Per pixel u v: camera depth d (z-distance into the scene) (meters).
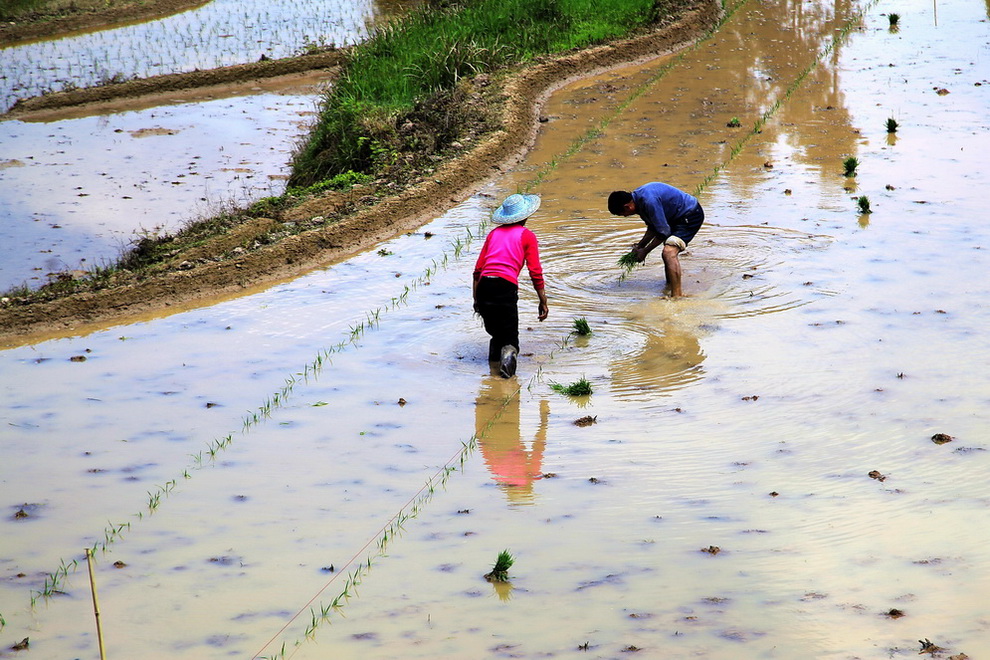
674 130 42.81
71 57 67.69
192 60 66.00
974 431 17.94
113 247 33.91
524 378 21.75
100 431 20.02
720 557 14.64
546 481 17.34
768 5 69.62
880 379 20.25
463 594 14.09
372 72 51.97
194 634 13.44
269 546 15.63
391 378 22.08
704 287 26.11
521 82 49.22
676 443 18.39
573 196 35.00
